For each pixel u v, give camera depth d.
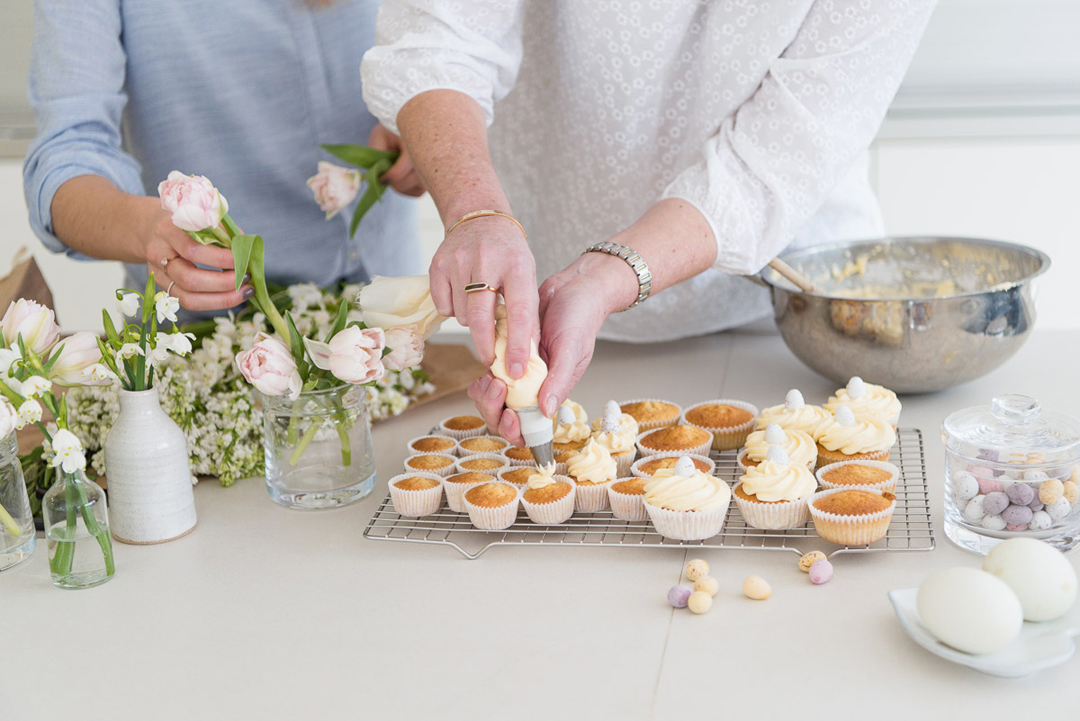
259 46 1.56
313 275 1.72
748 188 1.20
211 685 0.81
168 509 1.07
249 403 1.22
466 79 1.25
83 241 1.25
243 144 1.61
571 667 0.81
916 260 1.47
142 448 1.05
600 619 0.87
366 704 0.78
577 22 1.34
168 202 0.97
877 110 1.21
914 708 0.73
